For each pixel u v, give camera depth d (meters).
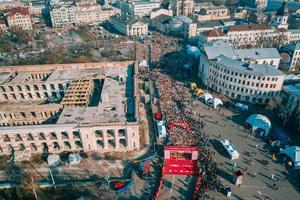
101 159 107.00
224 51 169.88
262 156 107.38
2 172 101.88
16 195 90.25
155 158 106.44
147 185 94.31
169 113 135.38
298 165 100.25
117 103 120.19
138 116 108.62
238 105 140.38
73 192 91.62
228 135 120.19
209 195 89.38
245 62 152.12
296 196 89.62
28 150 110.31
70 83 137.00
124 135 109.69
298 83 149.88
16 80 144.62
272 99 144.12
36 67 156.88
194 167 101.06
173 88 162.75
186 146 107.88
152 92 158.88
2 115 124.25
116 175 99.06
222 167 101.94
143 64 196.25
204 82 169.88
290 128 123.50
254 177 97.25
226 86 153.88
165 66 197.75
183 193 90.94
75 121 107.19
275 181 95.62
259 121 121.06
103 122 105.62
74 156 105.19
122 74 140.38
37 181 96.62
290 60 183.62
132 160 106.19
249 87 145.62
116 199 89.12
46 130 104.44
